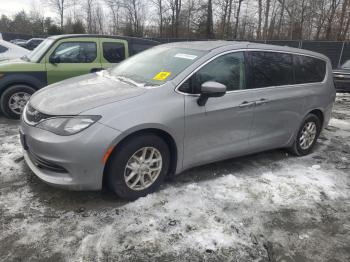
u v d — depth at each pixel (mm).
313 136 5180
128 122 3047
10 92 6012
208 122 3637
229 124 3855
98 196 3398
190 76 3514
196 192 3605
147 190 3426
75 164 2949
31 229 2836
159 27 40969
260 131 4273
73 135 2922
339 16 31297
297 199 3660
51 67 6324
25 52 8555
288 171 4418
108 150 2996
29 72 6121
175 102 3365
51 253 2582
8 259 2496
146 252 2654
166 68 3717
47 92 3639
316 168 4602
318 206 3559
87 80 3982
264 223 3170
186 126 3453
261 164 4609
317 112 5164
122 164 3143
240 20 38688
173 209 3246
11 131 5395
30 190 3451
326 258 2773
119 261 2547
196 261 2602
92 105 3068
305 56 4918
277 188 3861
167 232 2900
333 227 3207
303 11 35375
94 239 2758
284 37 36906
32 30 53156
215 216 3191
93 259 2547
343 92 12281
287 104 4488
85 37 6734
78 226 2910
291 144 4867
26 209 3113
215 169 4273
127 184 3258
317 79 5078
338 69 12547
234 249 2768
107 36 6980
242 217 3227
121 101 3139
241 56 4012
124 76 3932
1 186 3498
